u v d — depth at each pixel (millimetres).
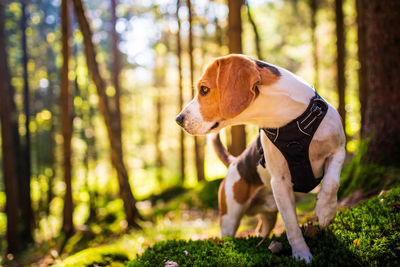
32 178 14812
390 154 3682
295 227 2199
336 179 2055
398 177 3404
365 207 2732
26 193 13453
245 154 2822
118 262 3242
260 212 3002
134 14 18578
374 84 3869
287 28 17797
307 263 2082
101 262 3162
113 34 14820
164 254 2566
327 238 2365
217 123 2160
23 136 15227
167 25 16656
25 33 14523
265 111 2074
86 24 7672
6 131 9734
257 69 2051
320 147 2131
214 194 8625
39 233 13555
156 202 11297
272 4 16531
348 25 12977
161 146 20438
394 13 3686
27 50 15273
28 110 14281
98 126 18672
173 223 7355
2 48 9531
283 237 2605
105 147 18547
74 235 7965
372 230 2350
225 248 2525
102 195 15883
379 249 2125
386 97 3758
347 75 13969
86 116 16344
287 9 16328
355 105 14305
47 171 16172
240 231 5004
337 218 2654
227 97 1990
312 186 2336
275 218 3135
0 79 9555
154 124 21344
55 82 17344
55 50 17672
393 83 3721
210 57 16031
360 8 6719
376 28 3805
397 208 2580
